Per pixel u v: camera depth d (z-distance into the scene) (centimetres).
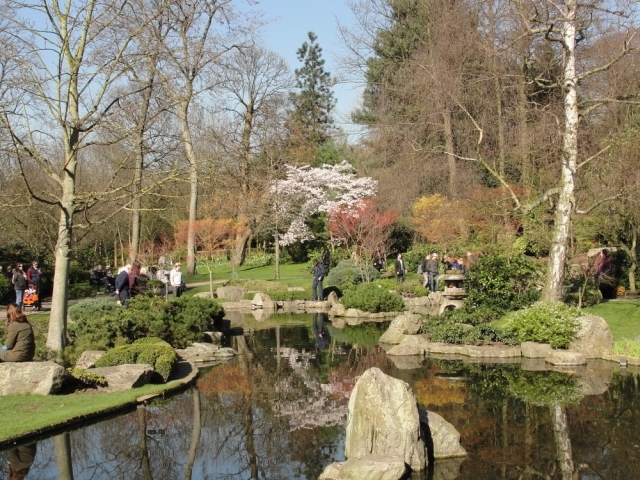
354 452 815
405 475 763
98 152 2598
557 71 2614
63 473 801
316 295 2795
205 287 3186
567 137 1670
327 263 3384
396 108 3481
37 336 1484
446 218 2859
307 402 1135
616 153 2020
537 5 1889
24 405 997
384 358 1536
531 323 1528
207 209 3866
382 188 3478
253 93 3641
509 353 1503
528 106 2711
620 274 2159
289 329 2112
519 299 1803
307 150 4253
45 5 1284
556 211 1681
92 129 1348
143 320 1506
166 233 4369
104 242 4353
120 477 790
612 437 891
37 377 1061
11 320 1107
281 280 3391
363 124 3909
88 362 1259
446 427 850
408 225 3388
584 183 2153
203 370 1421
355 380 1304
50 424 926
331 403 1127
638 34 2327
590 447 852
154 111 1480
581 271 1934
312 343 1802
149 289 2517
